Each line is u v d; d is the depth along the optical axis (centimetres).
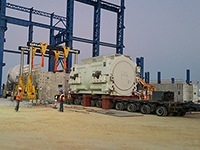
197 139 973
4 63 4862
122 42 6356
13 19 5219
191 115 2070
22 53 3023
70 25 5444
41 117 1570
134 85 2533
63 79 3762
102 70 2439
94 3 6000
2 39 4862
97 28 5944
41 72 3541
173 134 1073
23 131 1040
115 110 2286
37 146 775
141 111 2016
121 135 1013
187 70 4988
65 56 3397
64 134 1000
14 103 2822
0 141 830
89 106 2769
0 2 5019
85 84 2805
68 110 2150
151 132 1109
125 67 2467
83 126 1234
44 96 3512
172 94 1983
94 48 6000
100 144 831
